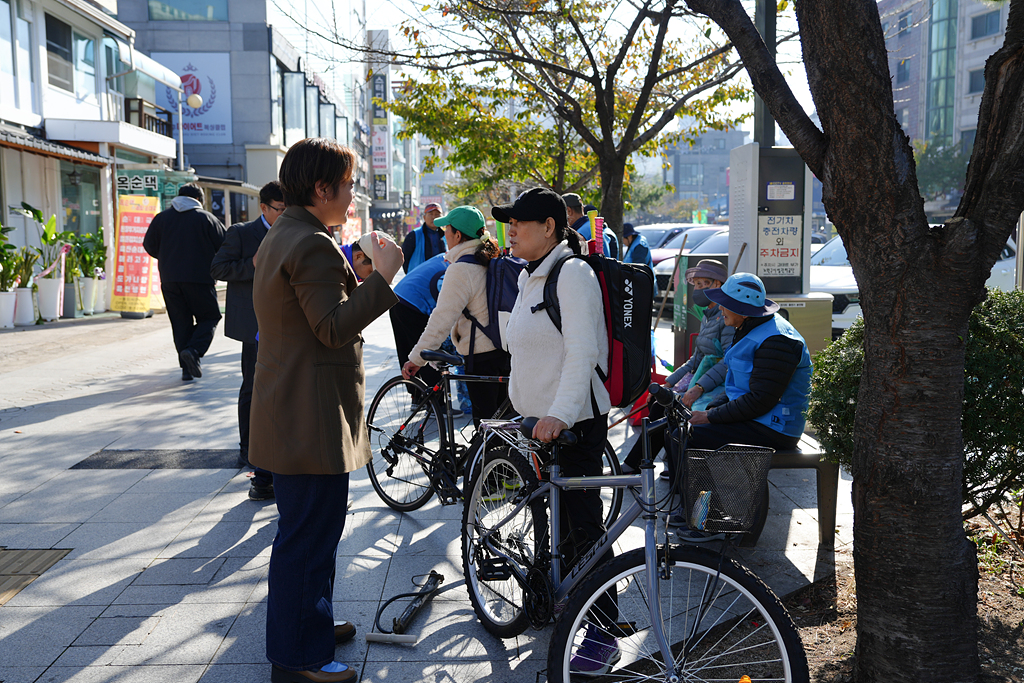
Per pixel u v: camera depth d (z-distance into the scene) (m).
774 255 6.51
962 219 2.52
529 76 9.04
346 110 46.62
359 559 3.90
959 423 2.62
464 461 4.12
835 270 10.15
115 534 4.14
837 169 2.62
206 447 5.81
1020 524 4.05
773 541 4.14
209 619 3.25
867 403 2.71
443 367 4.19
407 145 76.88
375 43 7.73
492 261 4.22
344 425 2.71
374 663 2.97
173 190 19.28
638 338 2.95
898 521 2.63
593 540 2.97
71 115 17.08
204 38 29.17
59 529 4.21
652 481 2.58
